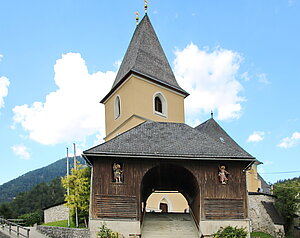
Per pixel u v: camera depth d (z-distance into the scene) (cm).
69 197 3030
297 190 3553
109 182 2302
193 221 2575
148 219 2598
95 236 2208
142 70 3541
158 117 3500
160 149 2391
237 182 2430
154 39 3975
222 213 2353
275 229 3284
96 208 2250
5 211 5688
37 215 4559
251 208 3300
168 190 2862
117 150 2314
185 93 3800
